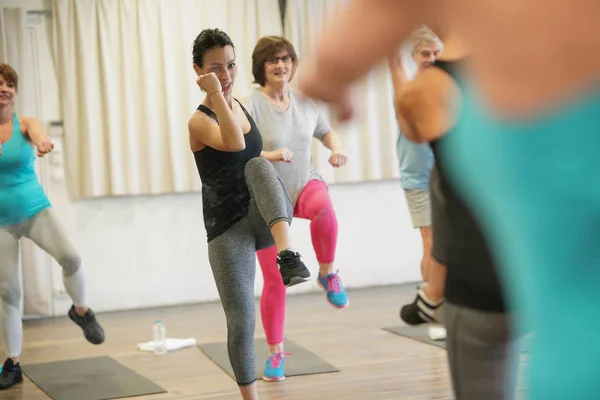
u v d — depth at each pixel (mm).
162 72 6691
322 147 7117
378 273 7398
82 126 6621
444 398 3818
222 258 2988
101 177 6695
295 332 5555
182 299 6984
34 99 6578
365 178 7215
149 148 6715
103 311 6824
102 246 6805
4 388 4320
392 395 3898
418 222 4680
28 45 6539
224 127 2914
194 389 4176
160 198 6902
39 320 6582
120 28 6629
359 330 5512
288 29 6867
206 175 3031
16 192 4207
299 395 3945
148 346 5203
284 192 3047
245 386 3006
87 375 4555
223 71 3125
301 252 7246
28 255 6641
